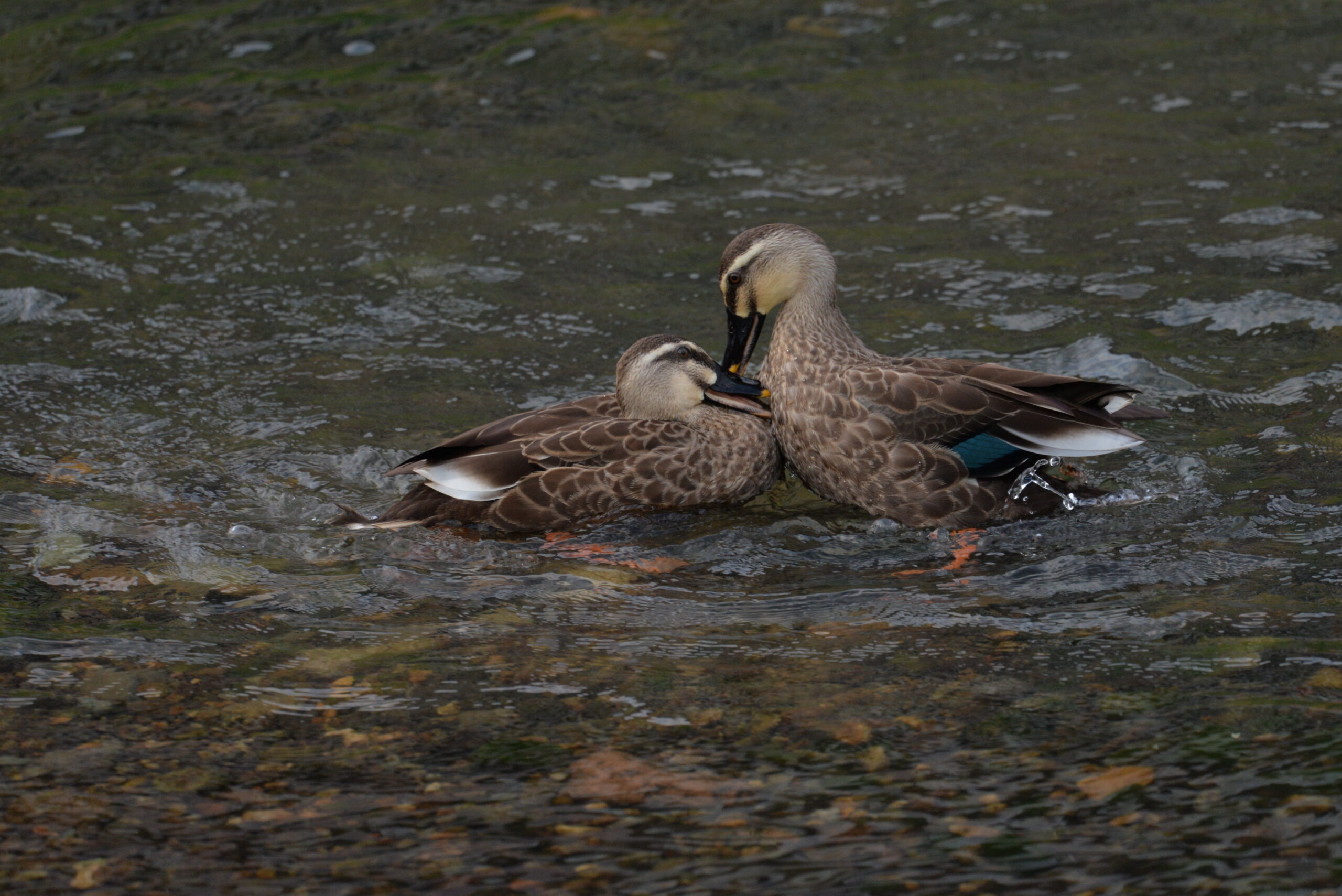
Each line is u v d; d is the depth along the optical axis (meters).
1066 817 7.10
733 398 12.30
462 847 7.04
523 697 8.52
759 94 21.88
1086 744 7.71
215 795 7.54
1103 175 18.42
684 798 7.40
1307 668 8.35
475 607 9.88
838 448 11.48
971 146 19.61
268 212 18.16
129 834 7.20
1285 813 7.02
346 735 8.11
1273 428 12.22
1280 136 19.22
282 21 25.17
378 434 12.92
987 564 10.36
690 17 25.23
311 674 8.85
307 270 16.58
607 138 20.45
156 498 11.66
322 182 19.12
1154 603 9.44
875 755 7.73
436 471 11.11
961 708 8.18
